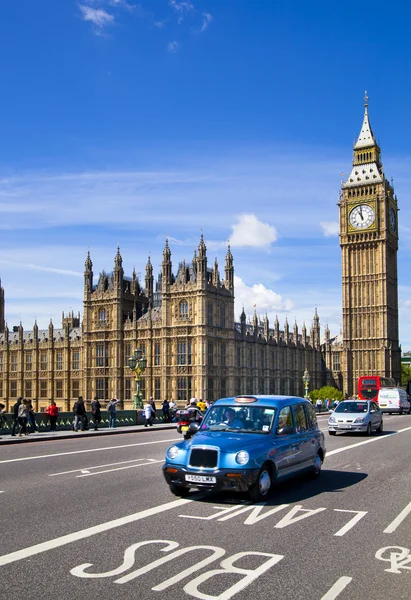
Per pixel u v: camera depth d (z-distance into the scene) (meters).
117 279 117.75
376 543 15.93
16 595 12.20
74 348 131.88
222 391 111.44
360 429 48.34
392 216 173.38
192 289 108.56
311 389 161.25
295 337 155.25
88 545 15.58
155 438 48.53
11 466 30.09
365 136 173.00
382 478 26.52
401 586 12.80
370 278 166.62
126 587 12.64
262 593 12.35
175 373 109.12
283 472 22.64
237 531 17.00
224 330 112.88
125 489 23.36
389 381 118.81
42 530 17.05
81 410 57.12
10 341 147.25
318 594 12.33
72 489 23.36
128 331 116.31
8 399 143.00
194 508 19.95
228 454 20.52
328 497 22.09
